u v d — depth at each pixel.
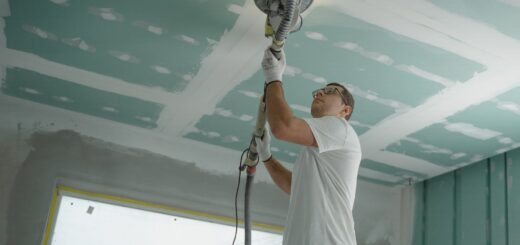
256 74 3.42
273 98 2.23
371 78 3.36
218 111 3.92
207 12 2.92
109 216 4.01
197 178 4.33
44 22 3.15
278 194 4.56
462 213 4.37
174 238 4.12
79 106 4.03
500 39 2.90
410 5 2.72
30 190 3.85
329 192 2.16
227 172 4.43
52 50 3.40
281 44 2.36
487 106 3.55
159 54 3.33
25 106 4.04
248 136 4.21
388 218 4.86
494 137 3.94
